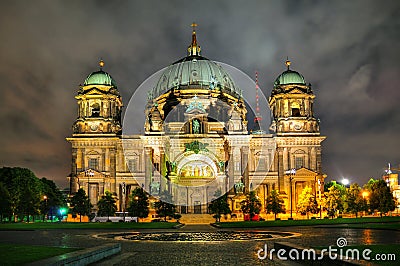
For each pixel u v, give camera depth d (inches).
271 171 5689.0
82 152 5649.6
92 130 5693.9
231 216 5103.3
